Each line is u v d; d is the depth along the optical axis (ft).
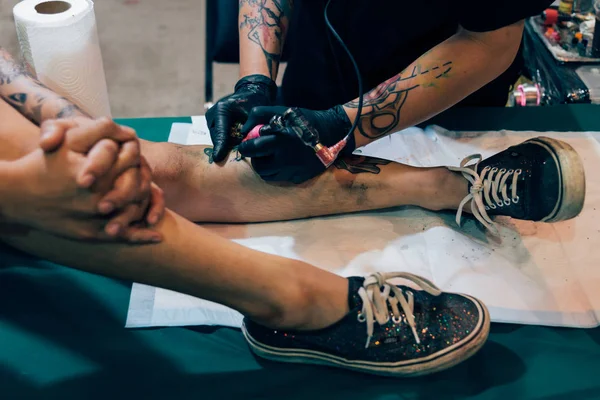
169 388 2.99
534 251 3.62
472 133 4.46
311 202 3.76
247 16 4.31
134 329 3.24
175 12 9.07
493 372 3.07
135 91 7.61
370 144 4.36
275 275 2.86
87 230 2.43
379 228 3.77
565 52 5.60
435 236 3.70
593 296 3.38
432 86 3.58
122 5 9.16
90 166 2.22
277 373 3.10
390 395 3.00
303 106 4.84
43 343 3.14
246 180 3.66
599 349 3.16
